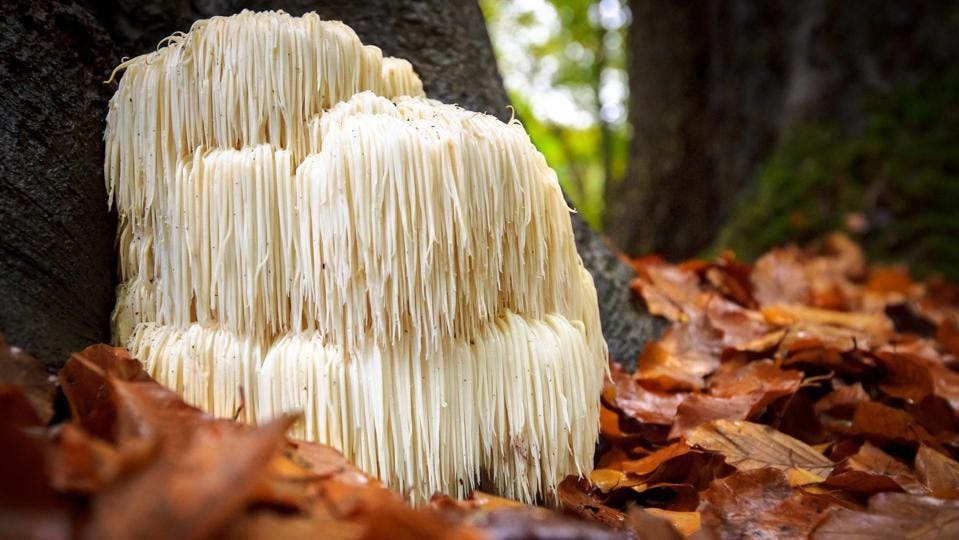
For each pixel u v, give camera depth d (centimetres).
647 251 265
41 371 57
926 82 193
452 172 61
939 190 185
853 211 191
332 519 52
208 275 62
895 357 84
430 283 61
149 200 63
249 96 62
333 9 83
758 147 227
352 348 61
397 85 68
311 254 61
